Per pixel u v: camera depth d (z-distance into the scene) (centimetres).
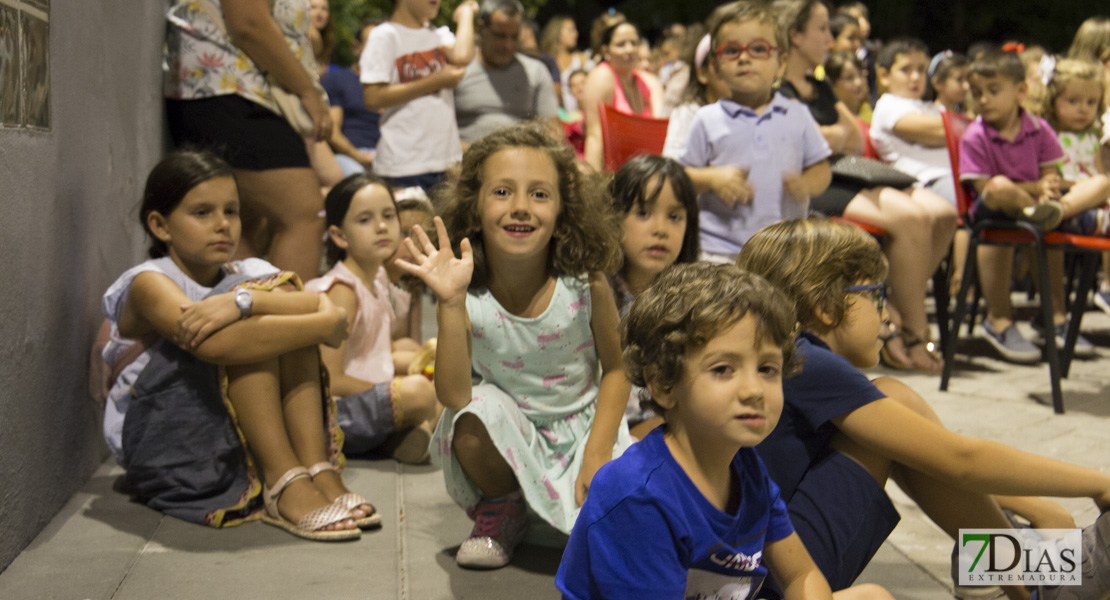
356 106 690
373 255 356
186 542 256
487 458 240
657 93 637
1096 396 439
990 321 534
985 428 381
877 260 203
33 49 249
